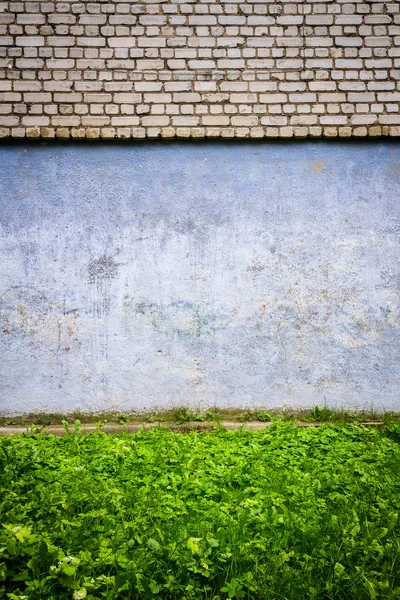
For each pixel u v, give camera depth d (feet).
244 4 20.07
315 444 17.21
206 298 20.12
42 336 19.81
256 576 10.55
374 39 20.27
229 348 20.17
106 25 19.83
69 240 19.89
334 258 20.36
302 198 20.30
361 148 20.38
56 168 19.89
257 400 20.18
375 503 13.25
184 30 19.98
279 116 20.10
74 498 12.80
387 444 17.52
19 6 19.65
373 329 20.43
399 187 20.44
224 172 20.20
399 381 20.47
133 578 10.12
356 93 20.22
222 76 20.02
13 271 19.76
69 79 19.75
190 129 19.93
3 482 13.56
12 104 19.65
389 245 20.42
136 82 19.89
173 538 11.44
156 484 13.91
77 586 9.91
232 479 14.28
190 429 19.48
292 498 13.19
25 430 19.26
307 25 20.16
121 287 19.95
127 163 20.02
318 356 20.33
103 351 19.92
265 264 20.24
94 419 19.86
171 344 20.06
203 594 10.38
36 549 10.66
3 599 9.98
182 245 20.10
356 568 10.56
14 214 19.77
